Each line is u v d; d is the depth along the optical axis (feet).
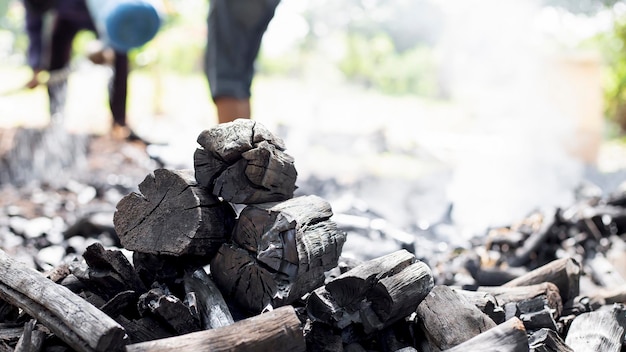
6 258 5.68
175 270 6.18
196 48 46.47
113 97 24.29
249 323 5.06
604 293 8.09
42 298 5.21
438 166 21.88
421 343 5.94
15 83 35.06
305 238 5.56
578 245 11.76
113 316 5.70
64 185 17.93
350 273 5.57
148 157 21.93
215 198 6.01
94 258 5.92
